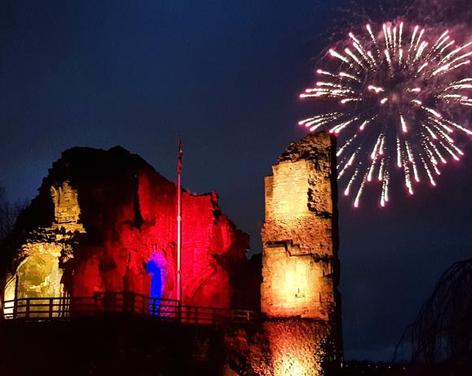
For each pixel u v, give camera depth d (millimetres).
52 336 39281
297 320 42969
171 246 55656
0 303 47906
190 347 41156
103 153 53031
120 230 51250
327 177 44875
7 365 39562
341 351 42219
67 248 46156
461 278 11141
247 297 59312
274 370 42969
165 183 56750
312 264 43719
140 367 38688
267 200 46719
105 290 48219
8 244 49969
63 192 48500
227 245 58906
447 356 10844
